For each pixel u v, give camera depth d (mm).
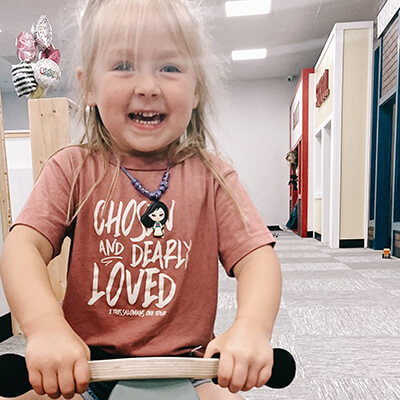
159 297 449
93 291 454
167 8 365
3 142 1240
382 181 3039
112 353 443
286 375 340
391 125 3012
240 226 475
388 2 2682
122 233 456
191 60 393
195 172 493
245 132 5059
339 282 1938
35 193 458
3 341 1184
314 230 4277
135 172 477
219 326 1257
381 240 3090
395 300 1606
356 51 3086
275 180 5441
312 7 2529
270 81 5016
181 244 463
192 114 459
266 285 416
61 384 304
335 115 3182
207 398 418
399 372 958
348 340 1169
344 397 843
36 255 408
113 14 355
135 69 368
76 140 490
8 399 391
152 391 308
